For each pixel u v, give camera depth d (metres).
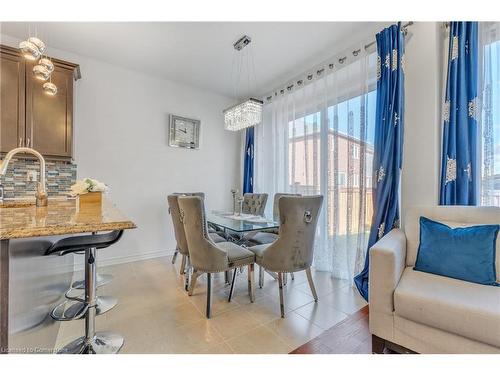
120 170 3.26
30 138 2.44
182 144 3.76
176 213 2.46
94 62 3.06
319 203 2.03
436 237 1.62
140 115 3.41
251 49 2.79
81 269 2.92
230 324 1.79
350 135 2.68
